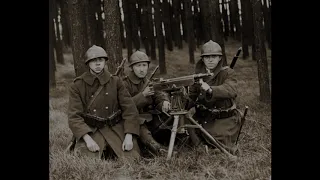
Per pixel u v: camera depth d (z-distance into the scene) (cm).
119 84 315
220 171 254
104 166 267
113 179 258
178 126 325
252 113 409
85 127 300
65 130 371
